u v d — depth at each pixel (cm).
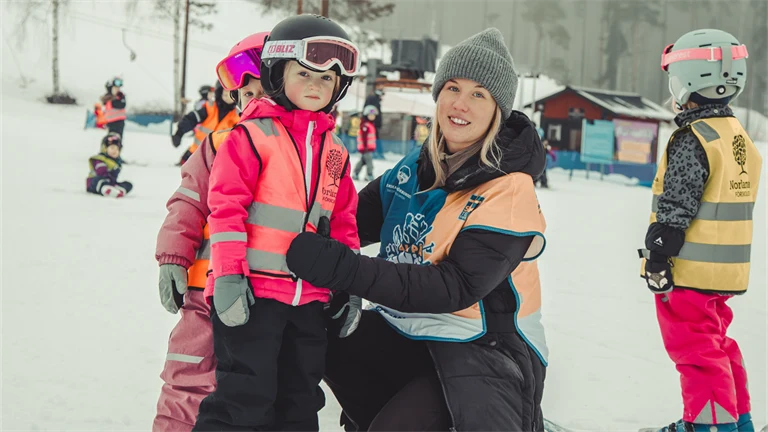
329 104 235
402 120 2811
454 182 239
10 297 493
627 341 487
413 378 250
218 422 207
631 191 2100
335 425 328
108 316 467
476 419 218
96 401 331
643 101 3250
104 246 689
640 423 347
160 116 3125
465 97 238
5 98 3350
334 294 235
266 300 214
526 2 7344
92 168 1049
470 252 224
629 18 7050
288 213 218
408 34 7525
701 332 305
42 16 3938
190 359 254
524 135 239
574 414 355
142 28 4706
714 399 298
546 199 1627
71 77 3872
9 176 1136
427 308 222
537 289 250
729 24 7412
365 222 280
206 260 253
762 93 6619
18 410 315
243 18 5556
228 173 213
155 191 1147
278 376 220
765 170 2305
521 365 235
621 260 823
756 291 697
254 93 276
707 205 304
